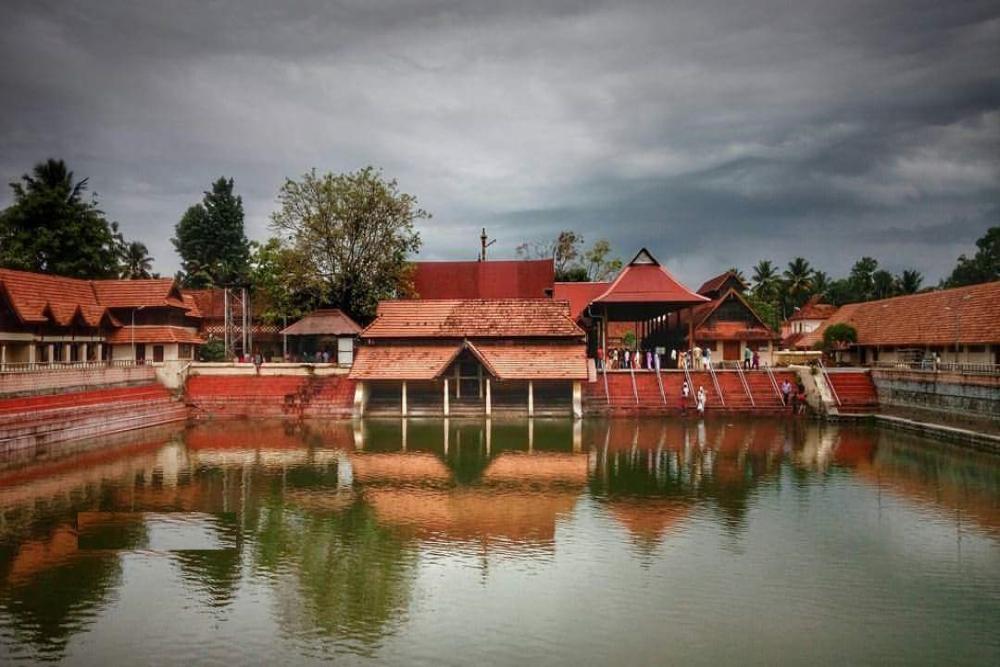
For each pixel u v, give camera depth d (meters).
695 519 18.27
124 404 34.34
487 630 12.03
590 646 11.47
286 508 19.47
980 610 12.79
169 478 23.33
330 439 31.42
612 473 23.80
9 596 13.52
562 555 15.59
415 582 14.11
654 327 55.56
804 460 25.89
